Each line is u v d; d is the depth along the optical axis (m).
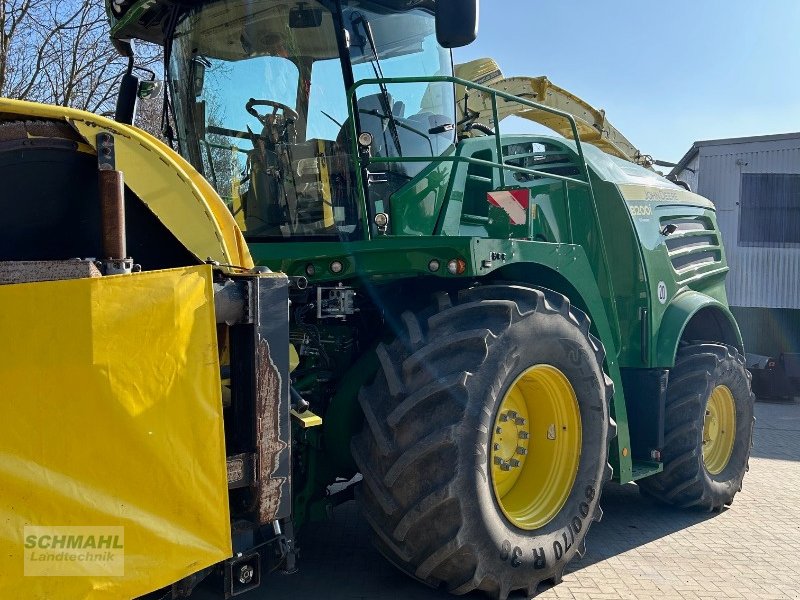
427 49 3.98
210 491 2.18
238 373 2.39
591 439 3.77
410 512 3.06
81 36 11.38
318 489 3.54
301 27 3.73
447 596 3.45
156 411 2.07
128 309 2.02
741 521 4.98
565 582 3.76
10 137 2.38
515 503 3.63
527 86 6.37
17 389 1.87
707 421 5.29
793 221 16.39
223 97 4.04
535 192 4.54
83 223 2.49
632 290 4.84
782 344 14.56
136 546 2.02
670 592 3.66
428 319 3.29
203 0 4.04
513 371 3.31
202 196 2.67
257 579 2.46
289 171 3.84
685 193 5.93
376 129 3.73
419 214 3.79
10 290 1.86
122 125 2.59
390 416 3.08
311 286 3.50
